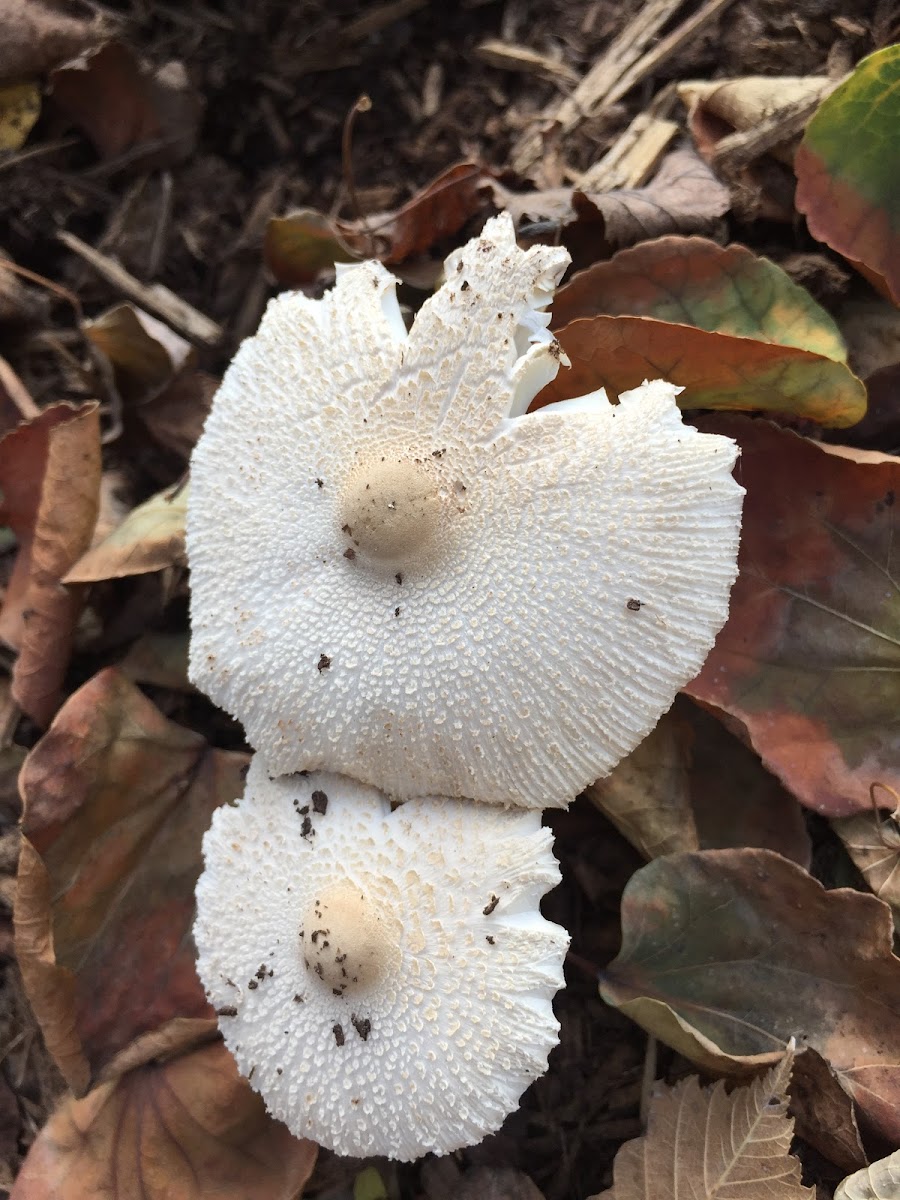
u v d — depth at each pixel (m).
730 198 0.22
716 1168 0.17
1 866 0.23
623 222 0.21
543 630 0.16
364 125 0.26
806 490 0.19
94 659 0.23
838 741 0.19
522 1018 0.16
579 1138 0.20
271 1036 0.17
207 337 0.25
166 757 0.21
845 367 0.18
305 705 0.17
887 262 0.20
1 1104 0.22
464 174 0.22
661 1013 0.17
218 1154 0.19
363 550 0.17
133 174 0.26
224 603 0.18
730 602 0.19
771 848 0.20
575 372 0.19
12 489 0.22
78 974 0.20
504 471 0.16
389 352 0.17
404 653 0.16
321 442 0.17
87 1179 0.20
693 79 0.24
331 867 0.17
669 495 0.16
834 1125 0.18
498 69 0.26
